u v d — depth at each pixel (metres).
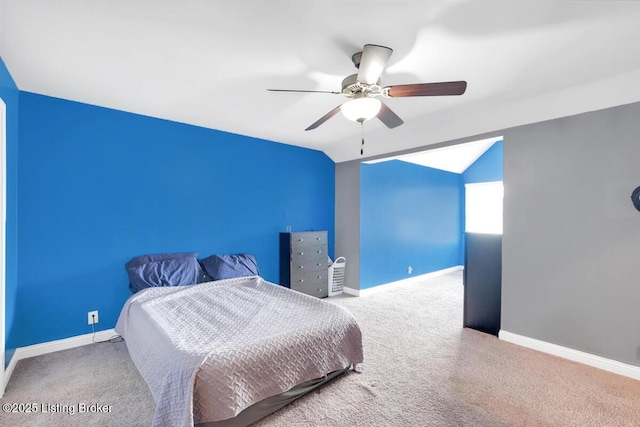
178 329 1.96
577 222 2.56
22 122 2.51
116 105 2.87
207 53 1.95
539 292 2.77
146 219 3.17
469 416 1.82
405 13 1.53
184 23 1.64
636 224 2.29
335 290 4.67
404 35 1.72
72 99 2.73
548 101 2.60
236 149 3.88
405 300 4.36
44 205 2.61
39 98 2.60
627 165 2.32
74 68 2.15
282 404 1.85
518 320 2.89
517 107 2.78
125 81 2.36
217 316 2.21
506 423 1.77
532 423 1.77
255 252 4.07
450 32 1.69
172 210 3.35
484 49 1.86
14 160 2.36
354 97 1.97
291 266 4.10
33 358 2.50
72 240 2.75
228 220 3.81
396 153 4.11
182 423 1.42
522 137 2.88
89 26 1.67
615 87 2.28
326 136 4.02
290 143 4.40
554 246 2.68
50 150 2.64
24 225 2.52
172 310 2.34
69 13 1.55
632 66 2.08
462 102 2.76
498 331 3.07
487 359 2.56
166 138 3.30
